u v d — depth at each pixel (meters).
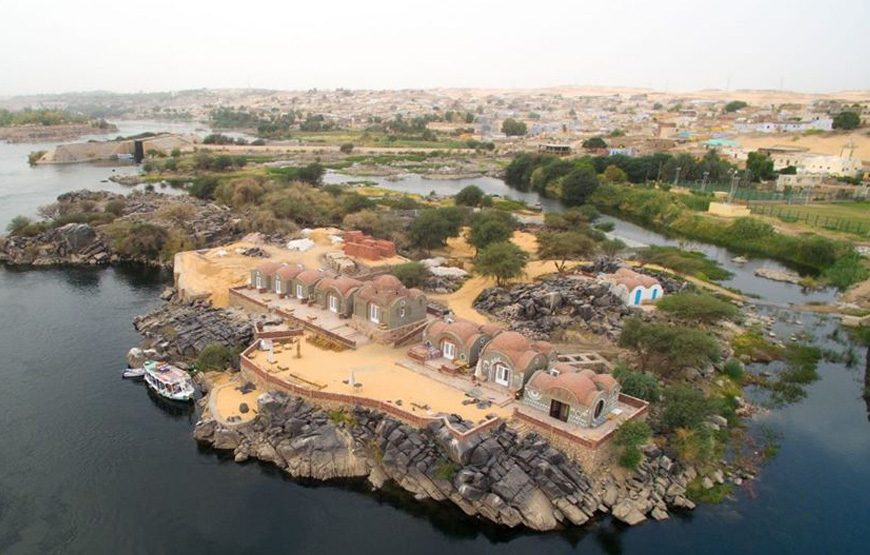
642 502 61.97
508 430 65.62
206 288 111.69
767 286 138.75
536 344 75.81
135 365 90.12
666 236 190.62
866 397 87.12
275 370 77.56
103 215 165.75
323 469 65.19
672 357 81.88
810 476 68.69
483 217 151.50
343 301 93.00
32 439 72.62
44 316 109.88
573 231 141.62
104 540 57.38
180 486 64.69
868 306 123.75
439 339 81.50
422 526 59.81
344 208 173.00
